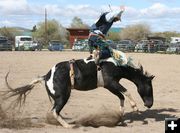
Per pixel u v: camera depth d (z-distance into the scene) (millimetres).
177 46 48688
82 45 53594
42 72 21984
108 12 10031
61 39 99500
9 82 17531
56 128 9258
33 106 12070
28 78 19109
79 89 9789
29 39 55562
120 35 100562
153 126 9641
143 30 100375
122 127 9500
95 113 9688
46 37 87625
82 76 9609
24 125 9453
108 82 9781
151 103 10180
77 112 11281
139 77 10133
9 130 8914
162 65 27938
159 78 20094
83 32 65625
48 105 12289
